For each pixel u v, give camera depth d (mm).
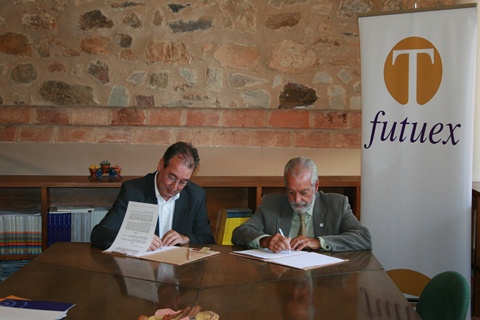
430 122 3412
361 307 2018
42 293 2129
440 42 3371
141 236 2725
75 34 4320
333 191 4406
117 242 2738
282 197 3184
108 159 4273
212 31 4383
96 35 4336
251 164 4328
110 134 4414
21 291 2150
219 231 4066
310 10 4414
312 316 1924
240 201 4348
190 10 4367
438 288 2248
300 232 3084
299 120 4453
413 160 3451
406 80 3426
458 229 3414
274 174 4273
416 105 3424
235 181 3934
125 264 2523
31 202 4211
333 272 2432
